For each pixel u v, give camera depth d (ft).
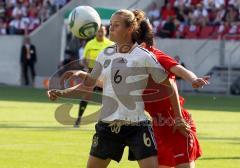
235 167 82.64
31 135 110.63
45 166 81.10
